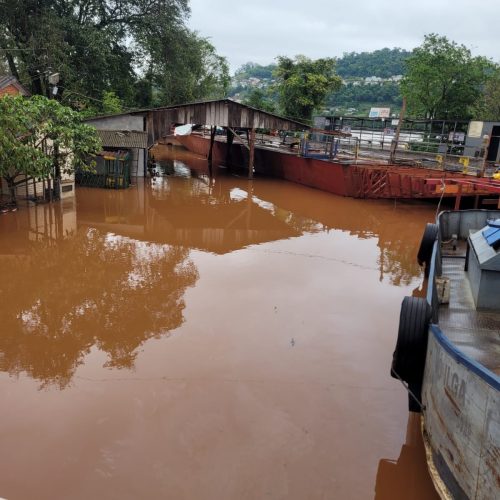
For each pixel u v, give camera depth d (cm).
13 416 539
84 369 643
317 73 3597
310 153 2345
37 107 1390
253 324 782
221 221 1559
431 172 1823
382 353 702
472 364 355
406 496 443
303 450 495
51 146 1623
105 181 2038
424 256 982
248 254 1190
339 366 661
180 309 838
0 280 959
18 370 639
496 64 3120
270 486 447
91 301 870
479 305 568
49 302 859
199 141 3684
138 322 785
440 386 413
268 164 2689
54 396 579
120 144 2173
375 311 851
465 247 902
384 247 1300
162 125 2309
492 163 2062
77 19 2864
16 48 2531
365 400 585
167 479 451
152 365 654
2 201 1575
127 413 548
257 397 585
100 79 2891
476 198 1520
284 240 1343
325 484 452
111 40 2912
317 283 988
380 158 2345
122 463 470
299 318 809
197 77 4009
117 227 1422
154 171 2628
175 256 1153
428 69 3000
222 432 519
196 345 711
